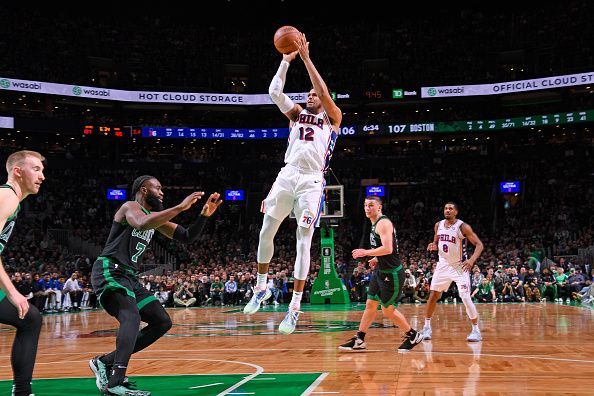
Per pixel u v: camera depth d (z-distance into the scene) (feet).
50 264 89.76
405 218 110.83
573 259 86.84
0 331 45.32
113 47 119.85
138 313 16.81
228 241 108.47
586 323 41.73
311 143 18.16
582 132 116.16
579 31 111.55
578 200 104.22
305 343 31.50
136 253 17.43
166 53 122.31
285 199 18.17
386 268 26.71
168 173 119.85
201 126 119.14
